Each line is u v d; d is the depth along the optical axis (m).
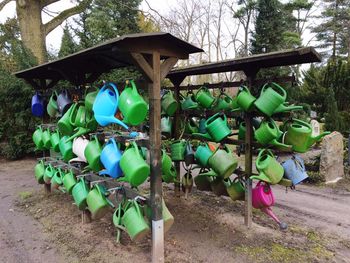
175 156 4.11
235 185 3.68
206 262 2.89
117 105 2.78
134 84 2.67
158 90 2.62
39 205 4.44
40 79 4.87
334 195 5.11
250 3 21.62
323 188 5.52
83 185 3.51
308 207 4.49
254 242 3.28
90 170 3.58
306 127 3.15
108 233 3.46
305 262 2.90
